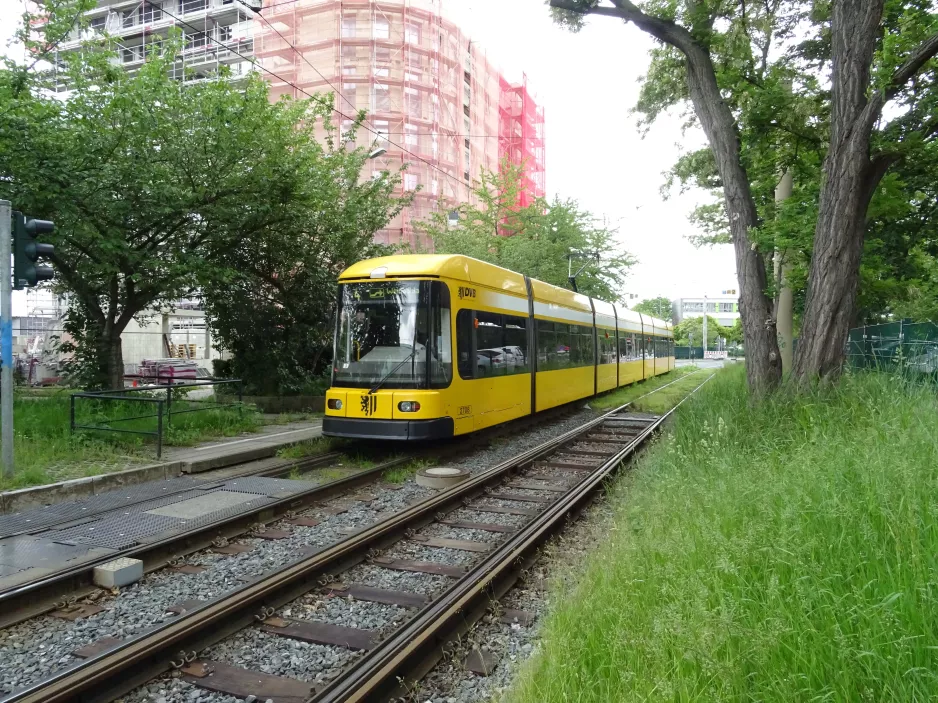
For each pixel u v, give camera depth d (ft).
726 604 10.97
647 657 10.18
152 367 75.66
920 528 12.07
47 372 77.36
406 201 64.54
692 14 38.68
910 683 8.23
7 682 12.12
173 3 157.58
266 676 12.32
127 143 40.01
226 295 54.03
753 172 43.27
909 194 43.80
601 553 17.01
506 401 41.34
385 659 12.23
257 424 44.11
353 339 35.04
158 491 26.43
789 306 50.42
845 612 9.93
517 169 110.22
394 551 19.93
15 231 26.53
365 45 126.72
